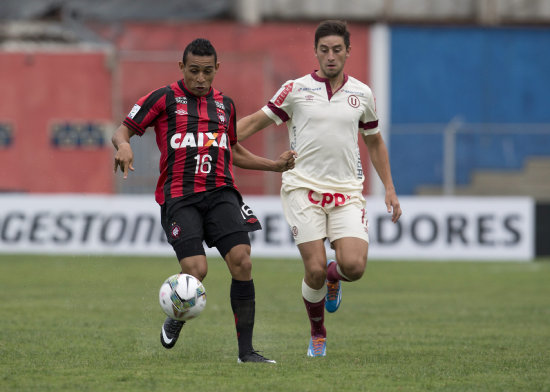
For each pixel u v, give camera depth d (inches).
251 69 3021.7
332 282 855.7
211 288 1487.5
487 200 2087.8
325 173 794.8
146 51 3125.0
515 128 3176.7
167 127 741.9
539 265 2004.2
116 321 1046.4
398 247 2095.2
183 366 706.2
